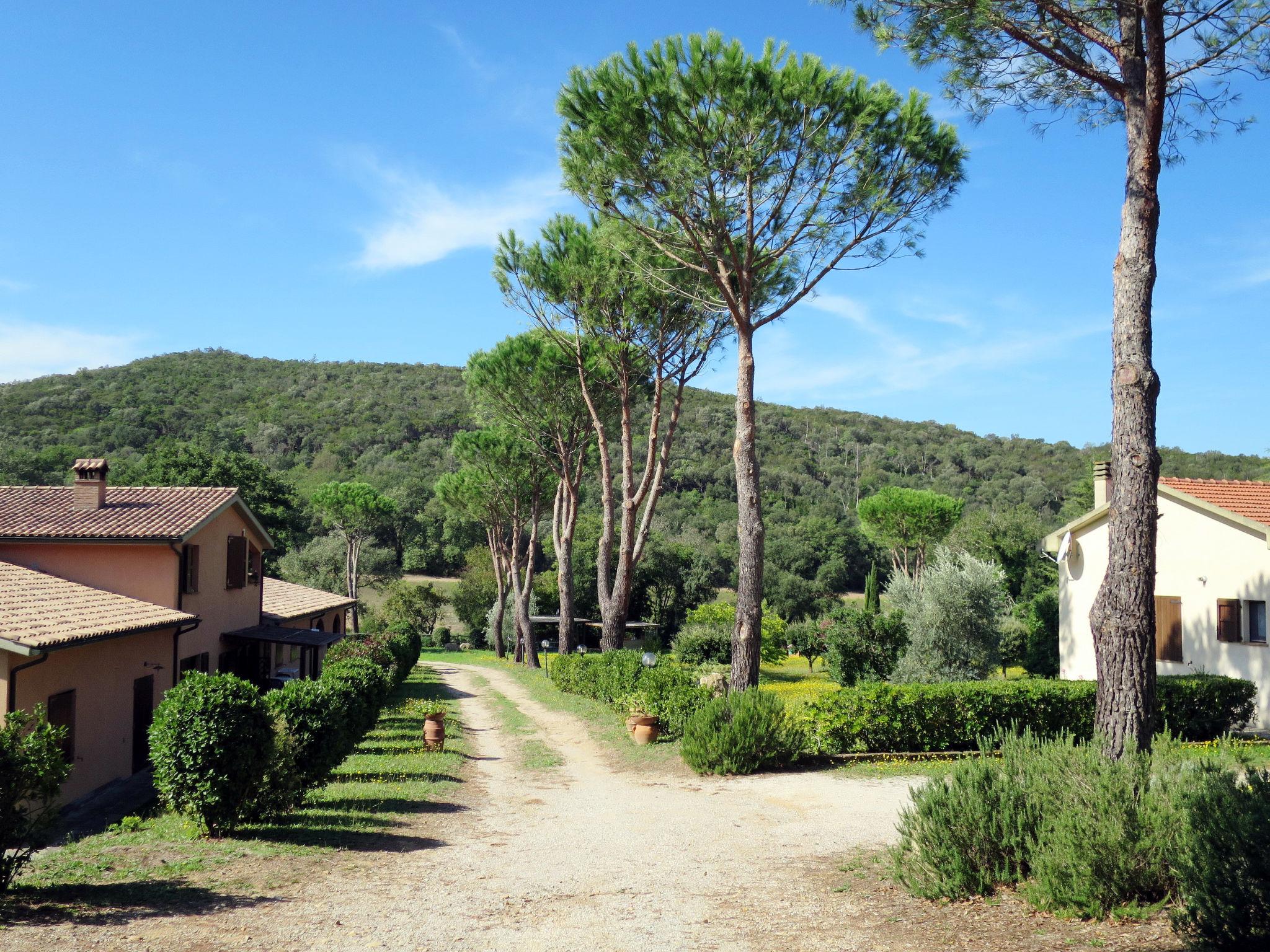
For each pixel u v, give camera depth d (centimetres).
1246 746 1190
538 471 3688
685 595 4853
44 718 679
